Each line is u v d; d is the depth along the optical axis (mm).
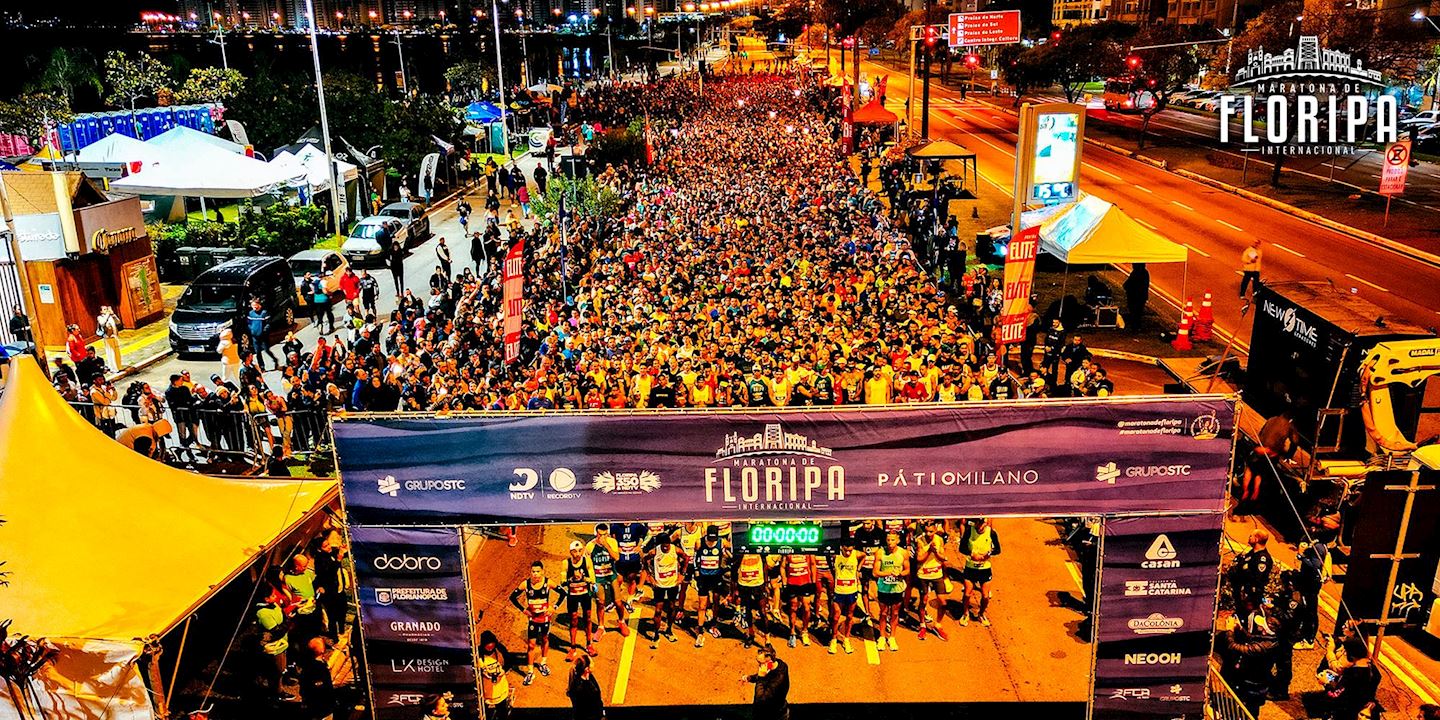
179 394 17828
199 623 13133
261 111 50531
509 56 114938
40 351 18578
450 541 10031
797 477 9750
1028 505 9789
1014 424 9539
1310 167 49438
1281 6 53531
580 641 13039
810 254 28312
